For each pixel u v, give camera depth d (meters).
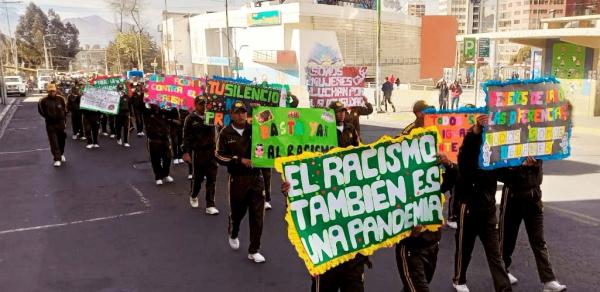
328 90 11.04
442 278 5.45
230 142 5.91
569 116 5.19
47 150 15.14
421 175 4.27
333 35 49.00
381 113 25.75
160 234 7.12
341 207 3.98
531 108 4.91
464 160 4.73
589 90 20.77
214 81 8.73
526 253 6.12
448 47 64.69
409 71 63.66
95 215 8.12
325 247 3.91
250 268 5.86
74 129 17.58
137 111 15.05
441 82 25.80
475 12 87.56
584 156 12.47
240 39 58.12
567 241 6.45
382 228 4.11
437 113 6.66
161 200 8.99
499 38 22.53
